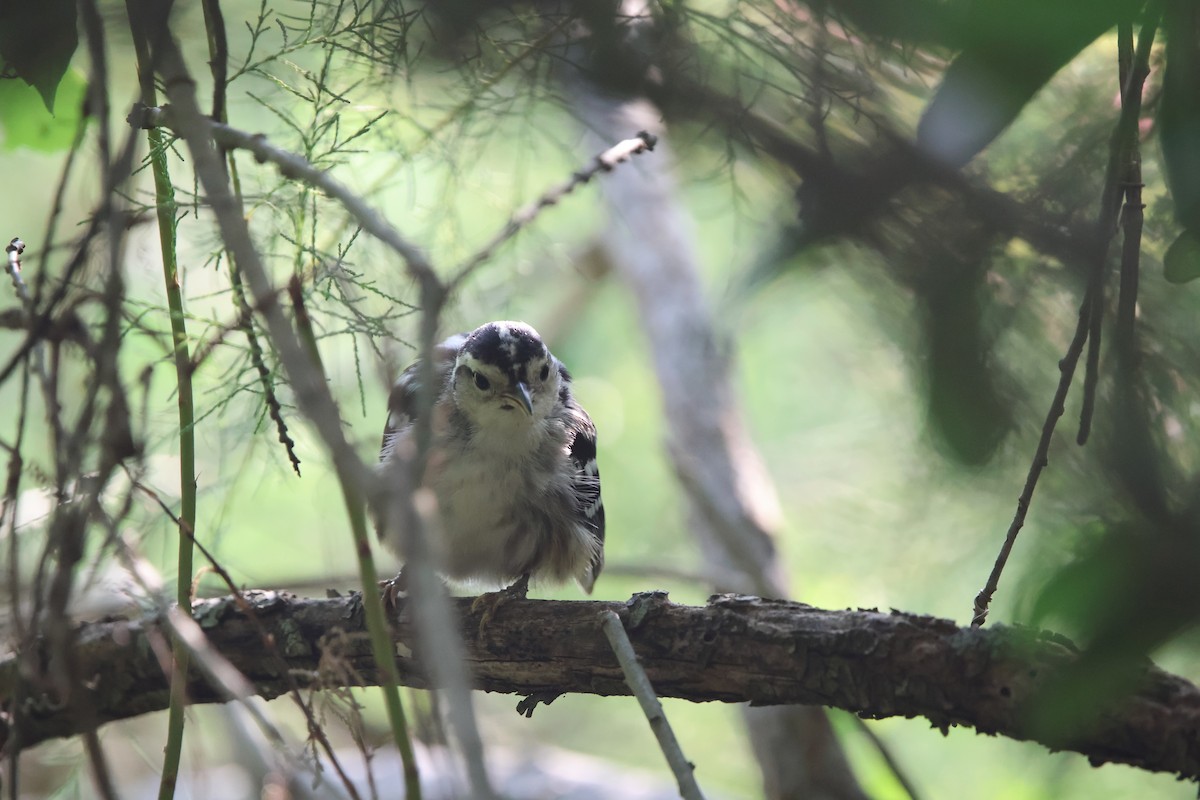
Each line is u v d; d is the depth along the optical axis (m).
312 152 7.09
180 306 6.64
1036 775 9.00
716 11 6.40
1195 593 3.30
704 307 14.55
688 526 14.10
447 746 5.43
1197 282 5.19
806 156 4.43
